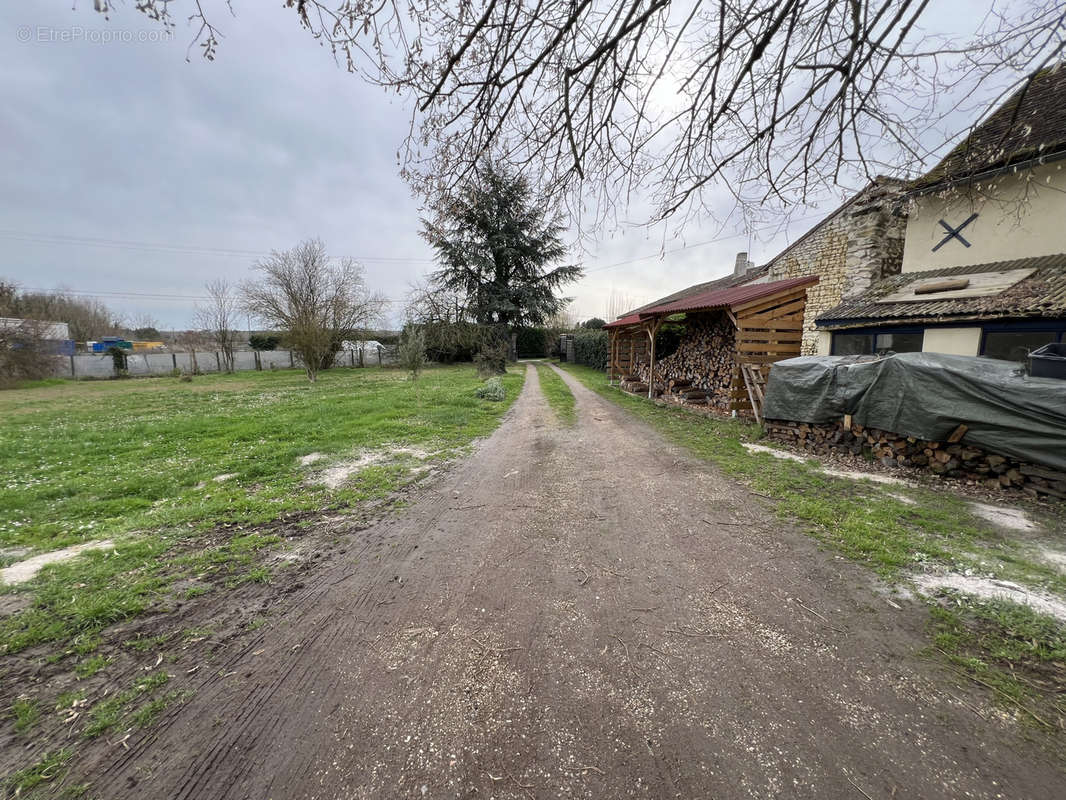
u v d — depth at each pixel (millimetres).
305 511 4277
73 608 2605
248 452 6559
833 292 11281
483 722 1796
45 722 1794
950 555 3135
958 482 4695
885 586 2768
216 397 14727
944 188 3209
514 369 26391
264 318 26578
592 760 1614
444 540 3613
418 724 1791
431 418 9383
